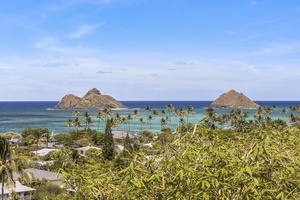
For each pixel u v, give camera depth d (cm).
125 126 17562
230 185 470
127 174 544
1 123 18800
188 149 555
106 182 559
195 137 593
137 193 515
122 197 544
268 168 512
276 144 588
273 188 500
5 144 3116
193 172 491
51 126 17438
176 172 515
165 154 557
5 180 3127
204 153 538
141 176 538
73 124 11569
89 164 634
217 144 581
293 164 533
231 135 613
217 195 475
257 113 13775
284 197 502
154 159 551
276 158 521
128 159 579
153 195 511
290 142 620
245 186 472
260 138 577
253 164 507
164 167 538
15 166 3089
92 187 545
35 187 3947
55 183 4212
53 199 718
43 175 4522
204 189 476
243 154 548
